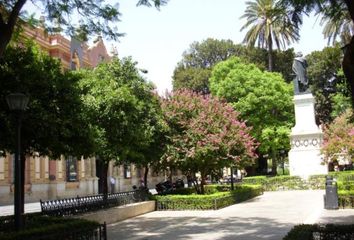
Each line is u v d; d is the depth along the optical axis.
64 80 11.88
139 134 17.27
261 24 47.53
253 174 47.97
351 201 17.00
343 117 31.16
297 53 34.62
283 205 19.62
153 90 21.73
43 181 33.19
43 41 34.97
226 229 12.87
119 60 19.58
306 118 33.06
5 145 11.09
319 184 30.05
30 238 8.32
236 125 21.52
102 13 10.95
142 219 16.36
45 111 10.88
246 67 42.78
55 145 11.68
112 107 16.52
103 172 17.78
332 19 8.55
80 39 11.55
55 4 10.80
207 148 19.88
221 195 19.81
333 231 7.79
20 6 9.12
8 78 10.98
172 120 20.89
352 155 25.41
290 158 33.06
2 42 8.79
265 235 11.42
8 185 29.31
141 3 10.11
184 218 16.14
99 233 10.41
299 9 8.02
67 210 14.03
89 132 12.23
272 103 40.25
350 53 6.92
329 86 54.09
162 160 20.47
